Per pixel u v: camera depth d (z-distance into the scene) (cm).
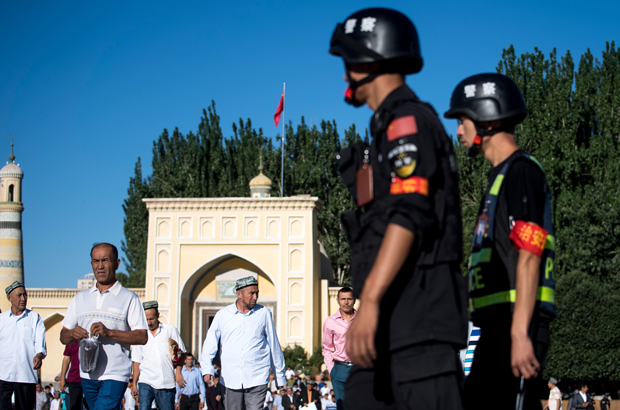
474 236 349
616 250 3228
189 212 3628
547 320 326
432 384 238
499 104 358
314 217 3650
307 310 3488
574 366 2781
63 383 1145
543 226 319
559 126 3834
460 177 4100
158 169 5091
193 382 1503
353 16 269
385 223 237
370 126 266
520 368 290
